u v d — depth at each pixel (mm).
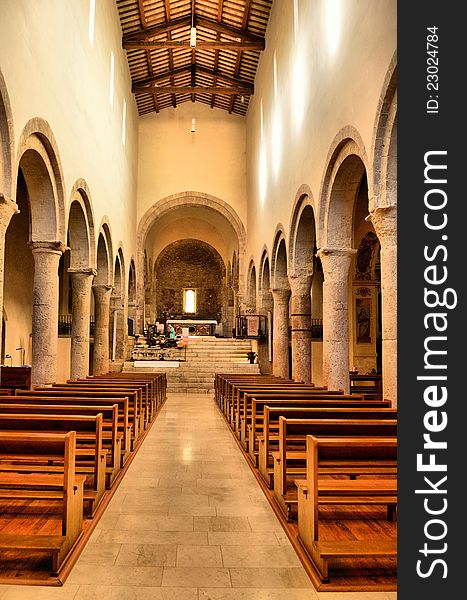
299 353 13922
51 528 4609
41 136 9258
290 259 14266
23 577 3764
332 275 10586
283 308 17188
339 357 10531
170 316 34219
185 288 34656
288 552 4367
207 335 30906
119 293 20453
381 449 4141
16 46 7797
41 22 9047
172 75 22422
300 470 5488
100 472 5520
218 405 15570
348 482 4383
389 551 3727
